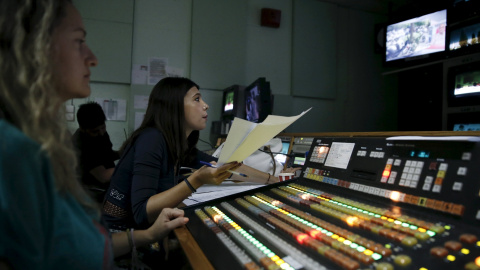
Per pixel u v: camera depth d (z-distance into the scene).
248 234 0.70
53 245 0.42
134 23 3.43
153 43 3.49
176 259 0.77
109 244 0.54
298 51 4.05
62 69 0.51
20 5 0.44
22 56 0.43
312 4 4.14
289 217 0.74
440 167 0.65
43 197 0.40
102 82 3.33
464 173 0.60
